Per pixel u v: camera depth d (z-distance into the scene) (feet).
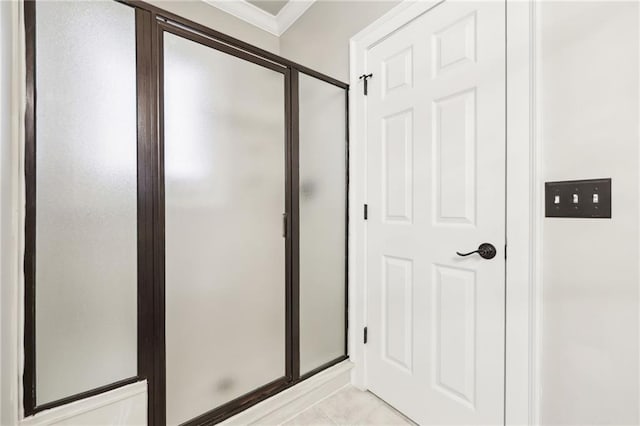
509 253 3.54
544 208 3.28
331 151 5.54
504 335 3.61
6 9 2.56
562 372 3.19
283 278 4.80
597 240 2.94
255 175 4.43
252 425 4.26
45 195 2.88
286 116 4.82
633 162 2.73
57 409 2.95
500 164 3.62
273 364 4.67
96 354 3.18
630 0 2.72
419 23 4.50
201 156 3.87
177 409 3.70
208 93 3.93
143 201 3.43
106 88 3.20
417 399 4.58
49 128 2.89
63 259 2.98
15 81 2.69
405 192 4.76
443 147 4.22
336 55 6.07
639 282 2.72
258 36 7.86
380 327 5.19
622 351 2.82
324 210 5.43
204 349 3.93
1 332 2.53
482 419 3.82
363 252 5.48
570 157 3.10
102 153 3.18
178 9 6.62
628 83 2.75
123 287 3.32
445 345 4.23
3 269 2.56
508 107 3.53
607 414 2.91
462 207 4.01
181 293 3.72
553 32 3.19
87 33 3.09
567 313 3.14
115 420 3.25
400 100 4.81
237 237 4.24
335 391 5.37
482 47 3.76
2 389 2.56
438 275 4.32
